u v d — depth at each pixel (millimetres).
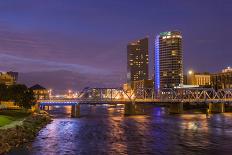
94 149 88812
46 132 129875
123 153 83250
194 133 125500
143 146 93875
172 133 125875
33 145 94750
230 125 159750
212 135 118875
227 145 95062
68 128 146625
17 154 80812
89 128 146500
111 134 123312
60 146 93562
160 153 83188
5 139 93812
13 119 156500
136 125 161500
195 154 82000
